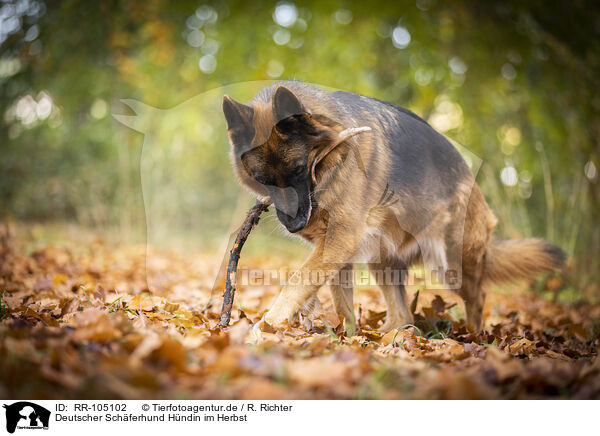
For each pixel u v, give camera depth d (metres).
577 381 2.35
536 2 8.88
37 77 10.33
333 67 10.12
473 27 9.75
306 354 2.65
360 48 10.23
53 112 11.46
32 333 2.48
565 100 9.13
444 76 10.20
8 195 11.34
